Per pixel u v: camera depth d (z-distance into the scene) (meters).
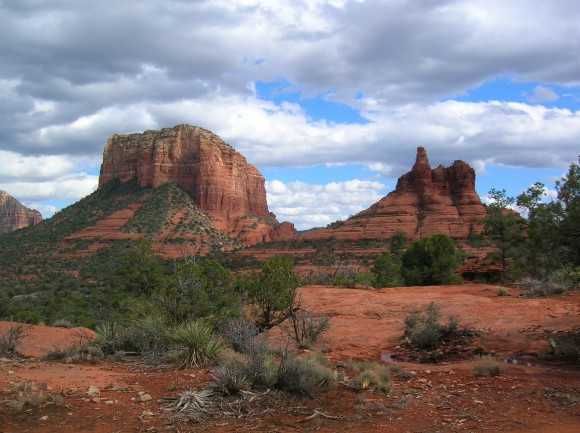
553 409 7.86
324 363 10.94
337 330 17.50
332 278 44.41
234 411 7.81
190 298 16.02
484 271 43.84
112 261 111.31
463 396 8.70
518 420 7.39
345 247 103.19
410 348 13.68
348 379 9.58
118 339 13.39
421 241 42.44
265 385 8.89
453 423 7.32
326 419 7.51
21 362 11.35
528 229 13.83
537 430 6.96
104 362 11.84
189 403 7.92
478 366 10.17
